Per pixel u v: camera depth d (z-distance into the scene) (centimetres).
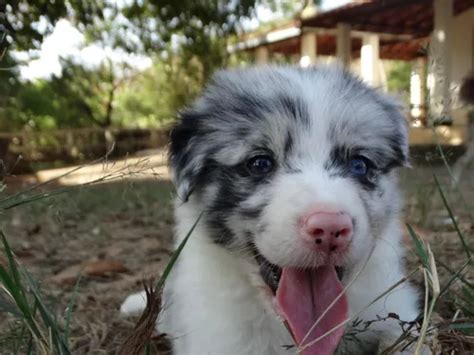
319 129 22
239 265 22
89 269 38
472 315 21
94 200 68
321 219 19
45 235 52
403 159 25
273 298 21
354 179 22
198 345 23
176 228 26
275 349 22
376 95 25
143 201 68
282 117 22
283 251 20
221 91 25
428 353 20
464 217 45
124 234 53
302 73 26
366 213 21
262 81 25
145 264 41
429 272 18
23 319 19
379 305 22
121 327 28
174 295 25
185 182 24
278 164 22
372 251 21
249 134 22
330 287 21
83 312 30
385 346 22
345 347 21
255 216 21
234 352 22
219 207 23
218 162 23
